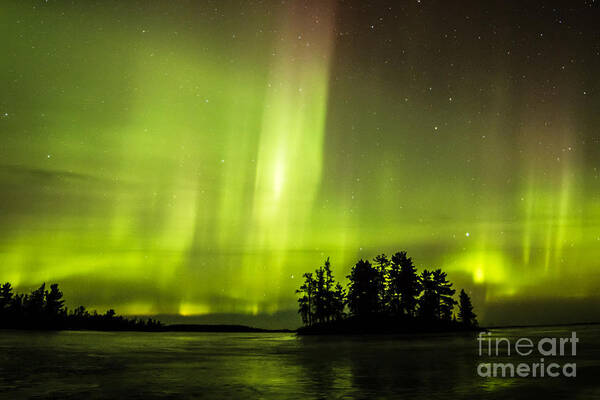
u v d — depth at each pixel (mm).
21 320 111312
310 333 86000
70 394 16656
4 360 30531
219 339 71438
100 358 32469
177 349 44062
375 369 24375
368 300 86188
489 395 15547
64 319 116500
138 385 18828
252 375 22094
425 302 85750
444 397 15234
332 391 16781
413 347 43125
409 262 86312
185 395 16234
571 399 14664
